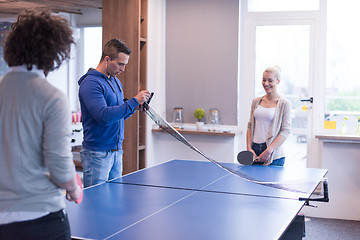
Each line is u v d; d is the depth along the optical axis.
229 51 5.91
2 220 1.65
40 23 1.73
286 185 3.13
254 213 2.43
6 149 1.69
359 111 5.65
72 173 1.73
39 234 1.69
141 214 2.38
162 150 6.09
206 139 5.89
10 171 1.67
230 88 5.94
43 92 1.70
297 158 5.81
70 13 7.57
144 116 5.73
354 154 5.38
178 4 6.08
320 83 5.71
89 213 2.39
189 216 2.36
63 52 1.80
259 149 4.45
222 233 2.09
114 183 3.18
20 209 1.66
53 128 1.68
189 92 6.12
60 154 1.68
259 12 5.85
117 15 5.35
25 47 1.71
